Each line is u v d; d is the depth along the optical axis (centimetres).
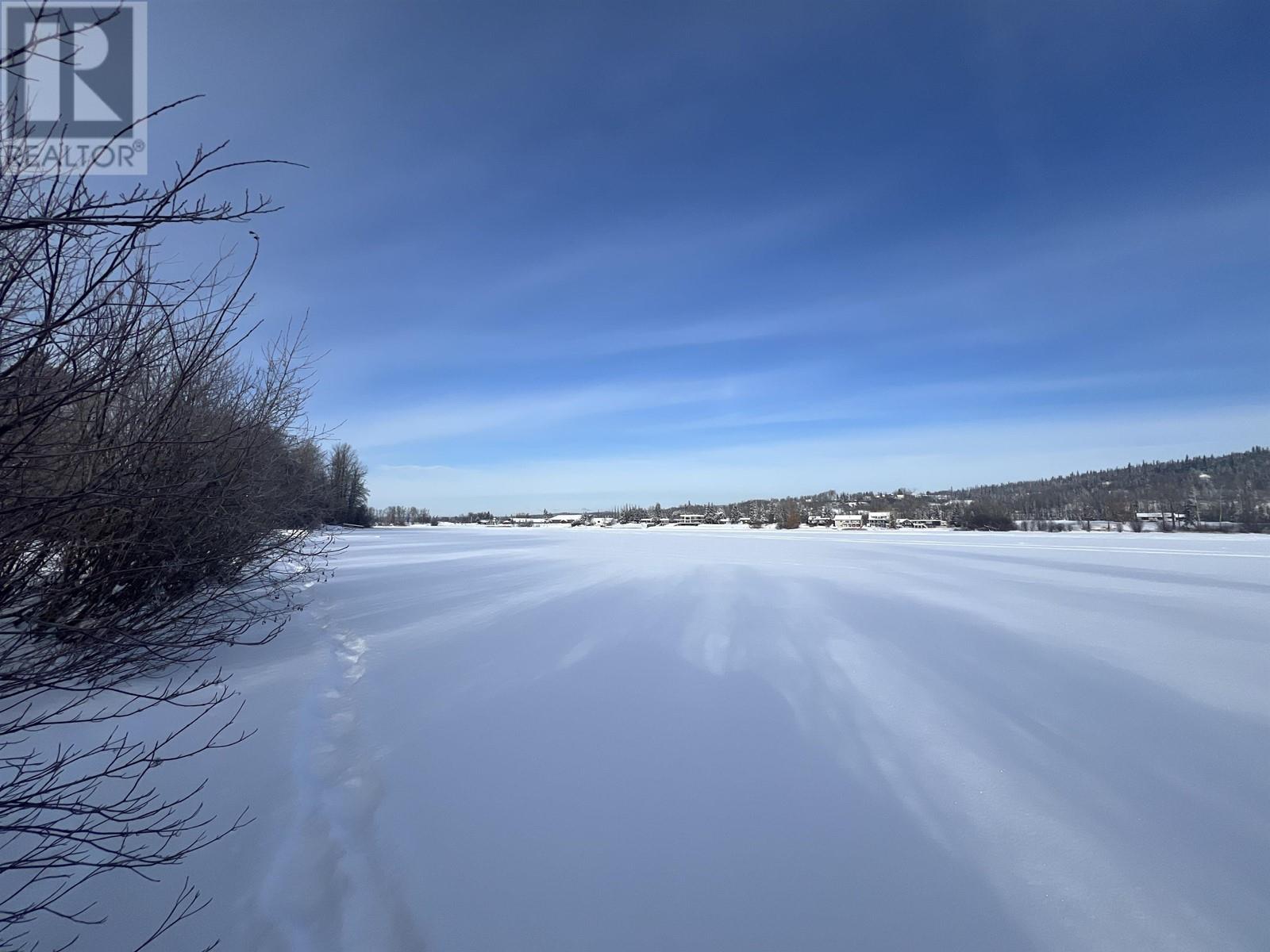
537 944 201
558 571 1224
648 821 276
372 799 292
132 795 283
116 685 418
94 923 185
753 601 843
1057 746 357
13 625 263
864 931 209
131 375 233
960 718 397
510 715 400
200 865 238
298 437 689
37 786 277
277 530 656
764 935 207
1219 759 340
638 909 218
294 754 333
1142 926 212
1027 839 264
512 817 278
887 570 1278
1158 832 270
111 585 347
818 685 461
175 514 368
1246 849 258
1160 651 564
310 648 557
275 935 203
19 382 178
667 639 604
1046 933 209
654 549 1995
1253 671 501
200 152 180
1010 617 726
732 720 392
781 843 260
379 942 201
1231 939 205
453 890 227
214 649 538
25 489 221
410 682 466
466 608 778
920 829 271
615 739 363
